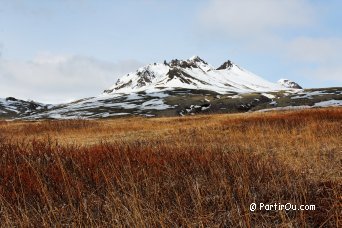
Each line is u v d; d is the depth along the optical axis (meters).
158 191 4.97
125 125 22.53
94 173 5.86
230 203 4.62
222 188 5.20
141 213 4.36
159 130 18.33
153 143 12.20
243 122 17.69
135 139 14.24
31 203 5.04
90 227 4.37
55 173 5.86
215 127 17.11
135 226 4.09
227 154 6.96
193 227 4.24
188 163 6.59
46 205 4.70
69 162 6.77
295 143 10.31
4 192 5.20
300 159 7.83
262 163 6.41
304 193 4.81
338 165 6.82
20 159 7.04
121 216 4.34
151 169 6.03
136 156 6.89
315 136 11.14
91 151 7.54
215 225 4.24
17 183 5.53
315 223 4.21
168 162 6.53
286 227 4.08
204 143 11.39
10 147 8.22
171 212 4.53
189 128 17.70
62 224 4.36
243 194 4.88
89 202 4.90
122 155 7.04
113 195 4.86
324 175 6.10
